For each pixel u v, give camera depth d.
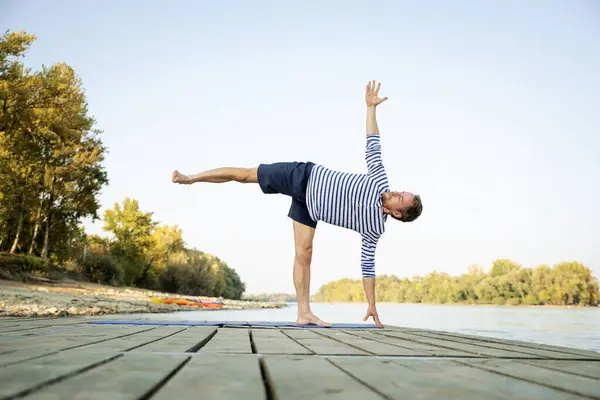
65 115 20.58
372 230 4.14
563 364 1.99
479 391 1.28
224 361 1.72
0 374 1.33
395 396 1.18
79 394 1.10
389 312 27.22
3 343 2.23
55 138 21.09
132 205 33.78
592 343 7.58
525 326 12.56
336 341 2.76
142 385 1.21
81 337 2.61
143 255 33.53
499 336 8.97
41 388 1.16
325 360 1.84
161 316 9.92
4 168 18.64
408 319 16.66
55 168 21.92
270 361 1.77
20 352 1.86
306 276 4.57
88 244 29.50
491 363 1.93
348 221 4.09
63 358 1.68
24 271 19.06
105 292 18.41
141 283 36.09
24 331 3.04
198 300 27.70
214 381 1.30
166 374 1.38
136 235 33.16
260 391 1.17
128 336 2.73
